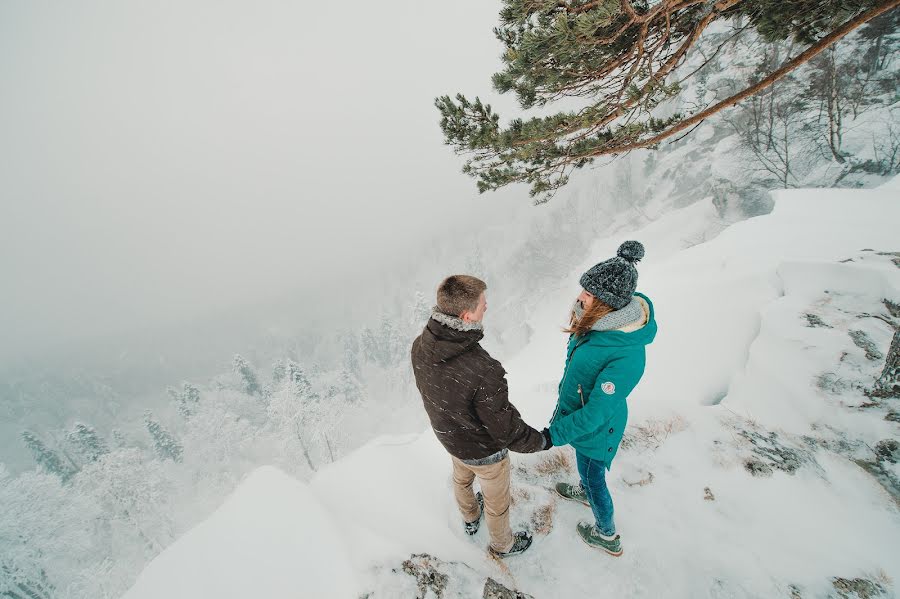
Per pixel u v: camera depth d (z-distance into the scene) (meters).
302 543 2.79
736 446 3.83
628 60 4.03
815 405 4.28
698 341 6.56
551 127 4.32
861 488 3.38
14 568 28.33
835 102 21.25
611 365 2.27
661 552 2.93
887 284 5.52
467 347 2.05
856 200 9.56
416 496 3.43
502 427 2.11
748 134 26.22
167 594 2.54
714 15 3.80
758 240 9.18
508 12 3.69
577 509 3.26
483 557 2.90
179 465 61.34
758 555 2.92
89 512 35.16
